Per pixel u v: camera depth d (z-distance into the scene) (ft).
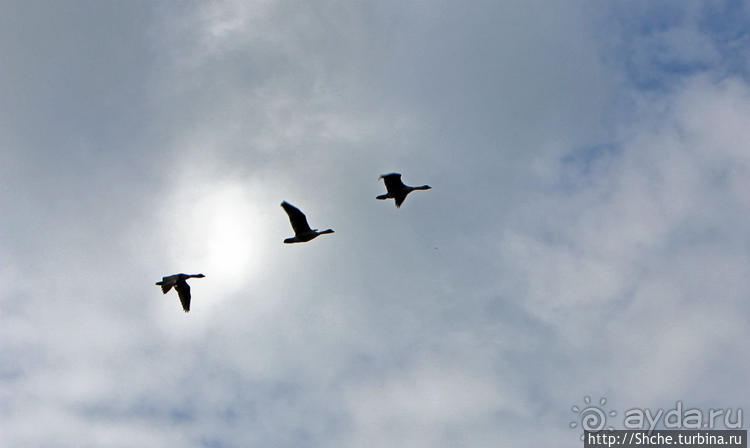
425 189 140.26
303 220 128.36
